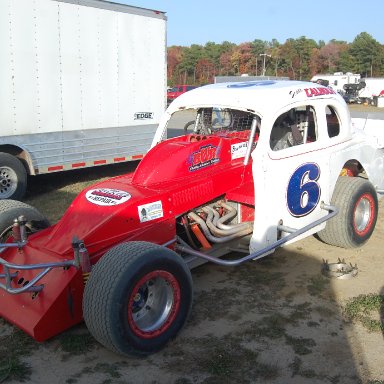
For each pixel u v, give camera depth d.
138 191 4.27
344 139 5.53
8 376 3.43
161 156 4.52
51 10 7.68
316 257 5.51
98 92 8.55
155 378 3.40
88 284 3.40
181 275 3.72
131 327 3.43
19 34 7.34
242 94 4.86
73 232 4.02
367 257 5.52
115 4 8.59
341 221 5.40
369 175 5.95
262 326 4.04
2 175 7.53
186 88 35.06
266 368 3.49
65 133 8.17
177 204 4.34
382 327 3.98
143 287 3.63
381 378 3.36
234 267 5.21
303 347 3.74
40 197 8.12
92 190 4.41
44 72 7.74
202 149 4.66
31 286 3.54
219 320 4.14
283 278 4.96
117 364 3.56
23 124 7.60
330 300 4.49
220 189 4.70
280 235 4.80
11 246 4.00
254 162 4.48
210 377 3.40
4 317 3.79
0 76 7.21
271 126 4.57
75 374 3.46
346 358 3.60
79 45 8.15
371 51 78.06
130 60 8.99
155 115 9.65
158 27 9.40
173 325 3.73
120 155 9.12
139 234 4.09
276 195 4.63
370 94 39.12
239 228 4.70
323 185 5.21
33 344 3.82
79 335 3.91
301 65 82.06
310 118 5.20
